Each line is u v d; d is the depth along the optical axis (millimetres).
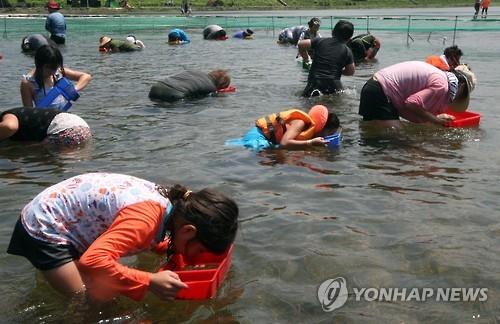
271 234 4039
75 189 3129
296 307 3119
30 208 3137
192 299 3172
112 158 5977
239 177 5352
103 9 50469
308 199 4758
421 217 4348
